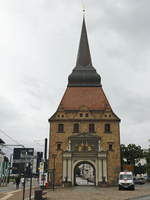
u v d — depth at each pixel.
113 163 68.94
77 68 82.19
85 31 88.00
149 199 30.48
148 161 100.50
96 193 40.16
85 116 72.88
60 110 73.56
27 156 22.42
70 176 67.38
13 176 96.00
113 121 72.12
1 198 30.58
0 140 86.38
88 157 68.69
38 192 26.14
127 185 49.66
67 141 71.00
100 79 80.44
